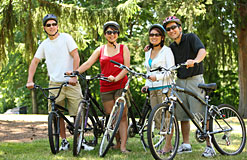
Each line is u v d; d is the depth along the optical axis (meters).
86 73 22.77
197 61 4.74
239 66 18.12
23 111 29.17
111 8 12.01
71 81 5.14
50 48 5.42
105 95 5.18
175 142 4.51
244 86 17.98
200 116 4.95
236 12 15.96
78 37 13.05
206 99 4.92
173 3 14.02
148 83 5.17
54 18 5.32
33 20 11.48
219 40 16.33
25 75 24.70
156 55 4.98
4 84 26.95
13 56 23.36
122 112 4.68
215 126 4.97
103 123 5.46
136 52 16.56
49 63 5.45
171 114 4.42
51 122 4.88
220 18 16.28
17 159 4.55
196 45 4.91
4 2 11.29
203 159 4.56
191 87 5.04
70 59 5.50
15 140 6.82
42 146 5.86
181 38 5.04
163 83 4.88
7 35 11.43
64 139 5.42
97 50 5.30
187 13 13.78
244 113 17.97
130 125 5.38
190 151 5.14
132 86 23.83
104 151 4.62
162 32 4.91
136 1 12.03
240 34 17.42
